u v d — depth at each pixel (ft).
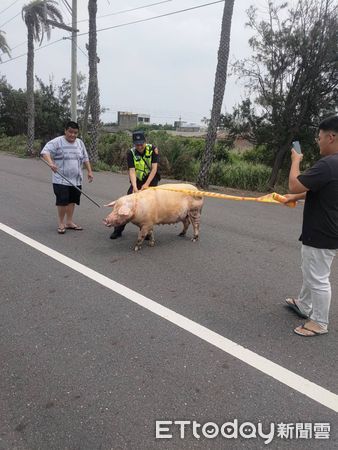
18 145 88.22
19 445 7.84
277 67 41.73
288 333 12.07
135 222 18.61
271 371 10.23
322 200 10.77
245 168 47.78
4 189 34.78
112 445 7.89
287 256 19.29
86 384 9.58
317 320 11.85
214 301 14.10
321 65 39.34
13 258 17.79
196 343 11.38
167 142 55.42
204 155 43.37
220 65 40.52
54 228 22.82
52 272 16.30
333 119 10.54
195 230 21.13
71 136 20.85
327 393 9.48
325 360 10.77
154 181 21.07
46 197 31.73
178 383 9.68
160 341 11.43
